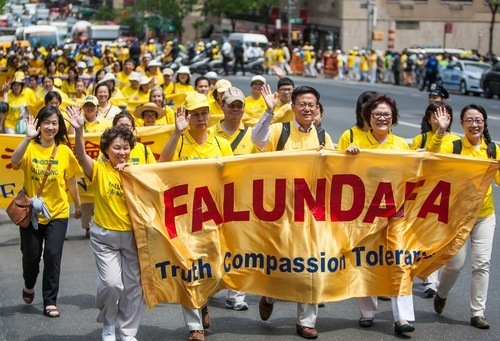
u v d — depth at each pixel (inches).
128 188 302.0
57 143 355.9
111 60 1357.0
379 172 320.5
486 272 331.9
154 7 3233.3
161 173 305.7
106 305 304.7
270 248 316.2
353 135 340.2
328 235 318.0
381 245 322.7
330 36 2832.2
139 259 303.9
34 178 351.6
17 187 493.7
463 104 1406.3
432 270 327.0
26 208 346.3
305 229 316.5
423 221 325.7
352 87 1866.4
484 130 348.2
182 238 309.0
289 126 344.2
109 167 306.7
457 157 322.0
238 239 316.2
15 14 3919.8
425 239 326.0
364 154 319.3
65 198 357.7
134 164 314.5
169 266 307.3
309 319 319.0
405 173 322.0
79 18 4089.6
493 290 382.9
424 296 377.4
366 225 321.1
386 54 2235.5
